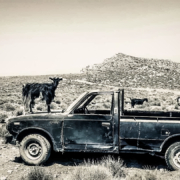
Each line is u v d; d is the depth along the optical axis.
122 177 5.58
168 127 6.02
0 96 32.94
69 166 6.33
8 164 6.43
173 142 6.14
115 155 7.41
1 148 7.96
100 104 25.48
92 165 5.62
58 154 7.36
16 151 7.69
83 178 5.09
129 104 29.30
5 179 5.42
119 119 6.19
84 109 7.49
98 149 6.18
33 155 6.38
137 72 150.12
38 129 6.38
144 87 85.94
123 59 192.25
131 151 6.16
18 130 6.41
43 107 19.83
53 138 6.30
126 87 84.62
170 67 164.88
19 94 37.66
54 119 6.30
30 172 5.33
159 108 24.83
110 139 6.14
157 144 6.07
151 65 169.75
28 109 8.68
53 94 7.73
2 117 13.02
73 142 6.25
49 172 5.54
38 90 8.30
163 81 109.19
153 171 5.82
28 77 153.12
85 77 133.88
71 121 6.24
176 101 33.19
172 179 5.42
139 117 6.27
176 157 6.07
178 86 88.88
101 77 131.00
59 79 7.83
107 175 5.21
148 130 6.06
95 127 6.18
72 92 53.31
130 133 6.10
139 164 6.68
